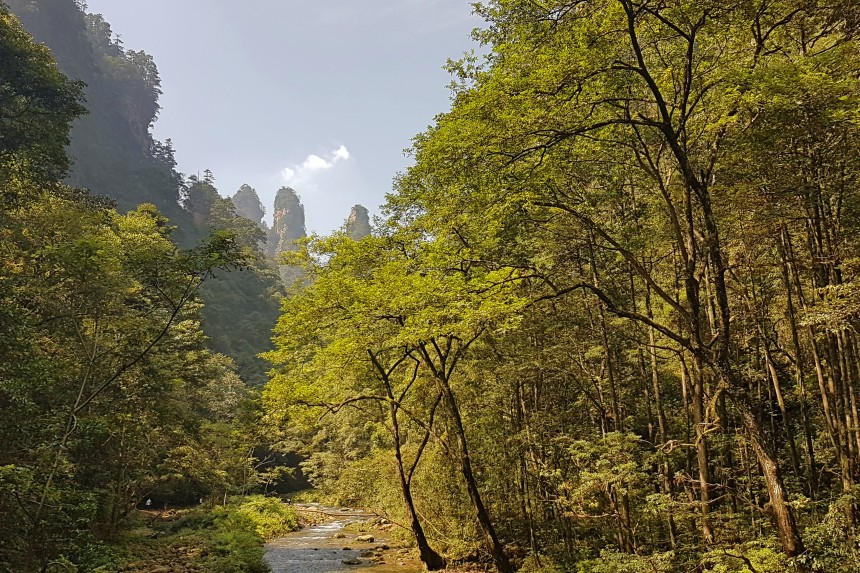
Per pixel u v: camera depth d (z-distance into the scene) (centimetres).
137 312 1511
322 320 1555
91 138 8500
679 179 1185
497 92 912
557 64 855
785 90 823
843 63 859
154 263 1305
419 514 1861
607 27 879
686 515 933
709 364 915
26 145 2078
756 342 1462
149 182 8762
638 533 1269
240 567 1655
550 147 995
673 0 862
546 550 1532
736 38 1017
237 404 3722
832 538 777
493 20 1057
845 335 1071
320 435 3697
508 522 1731
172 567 1605
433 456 1931
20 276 1332
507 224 1261
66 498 1011
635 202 1329
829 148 950
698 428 1046
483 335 1572
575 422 1648
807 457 1341
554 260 1379
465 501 1802
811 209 1073
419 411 1939
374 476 2478
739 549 870
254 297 8125
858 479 1018
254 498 3080
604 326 1324
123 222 2359
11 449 1029
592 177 1235
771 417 1435
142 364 1512
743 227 1120
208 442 2519
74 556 1001
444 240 1404
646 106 1200
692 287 962
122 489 1964
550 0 878
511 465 1695
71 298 1290
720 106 881
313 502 3834
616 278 1521
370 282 1485
